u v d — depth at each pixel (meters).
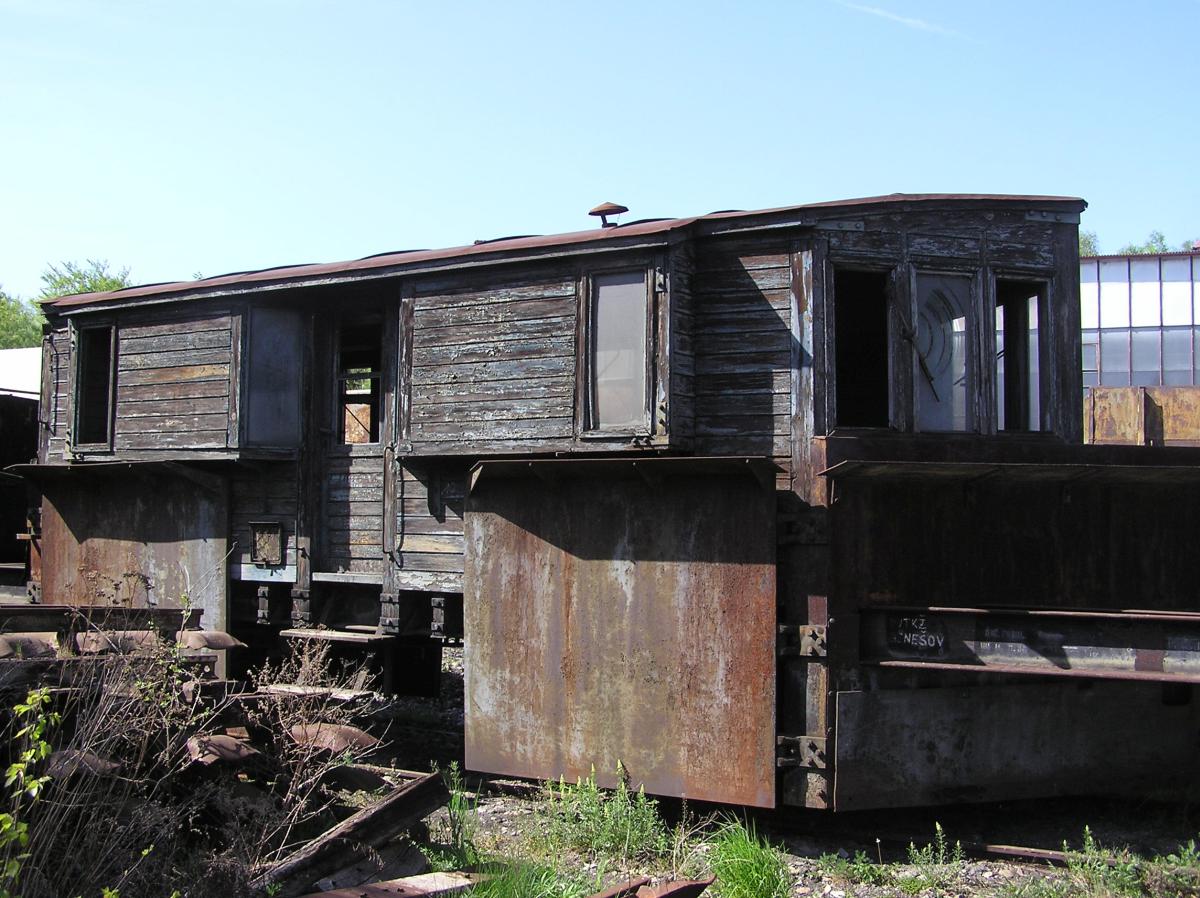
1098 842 7.13
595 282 8.02
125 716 5.75
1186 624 6.61
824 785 7.01
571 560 7.79
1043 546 7.46
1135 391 14.21
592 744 7.61
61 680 5.74
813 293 7.51
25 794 5.14
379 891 5.42
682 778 7.29
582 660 7.69
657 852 6.87
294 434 10.03
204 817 6.19
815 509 7.25
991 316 7.88
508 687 7.96
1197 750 7.74
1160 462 7.83
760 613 7.14
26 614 6.51
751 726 7.11
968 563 7.38
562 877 6.13
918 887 6.29
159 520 10.73
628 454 7.78
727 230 7.77
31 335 53.66
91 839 5.08
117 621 6.86
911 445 7.47
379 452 9.62
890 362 7.64
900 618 7.17
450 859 6.19
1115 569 7.51
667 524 7.49
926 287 7.83
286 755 6.76
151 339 10.51
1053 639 6.85
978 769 7.34
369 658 9.75
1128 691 7.66
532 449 8.20
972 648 7.02
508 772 7.92
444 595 9.05
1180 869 6.43
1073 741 7.55
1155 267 31.00
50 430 11.62
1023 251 8.01
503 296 8.47
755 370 7.67
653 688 7.43
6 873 4.38
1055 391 8.01
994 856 6.86
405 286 9.02
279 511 10.09
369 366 12.06
